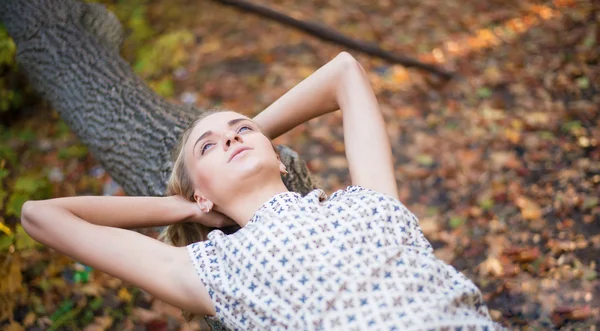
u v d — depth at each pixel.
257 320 1.86
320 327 1.78
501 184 4.03
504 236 3.64
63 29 3.46
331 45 5.68
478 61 5.32
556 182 3.95
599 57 5.08
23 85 4.79
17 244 3.34
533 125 4.49
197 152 2.18
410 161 4.39
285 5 6.27
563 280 3.29
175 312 3.36
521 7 6.00
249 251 1.90
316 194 2.13
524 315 3.16
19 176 4.22
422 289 1.84
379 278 1.84
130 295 3.44
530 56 5.28
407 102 4.96
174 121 2.78
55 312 3.32
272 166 2.16
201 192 2.19
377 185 2.23
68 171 4.33
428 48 5.57
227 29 5.93
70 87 3.26
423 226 3.82
